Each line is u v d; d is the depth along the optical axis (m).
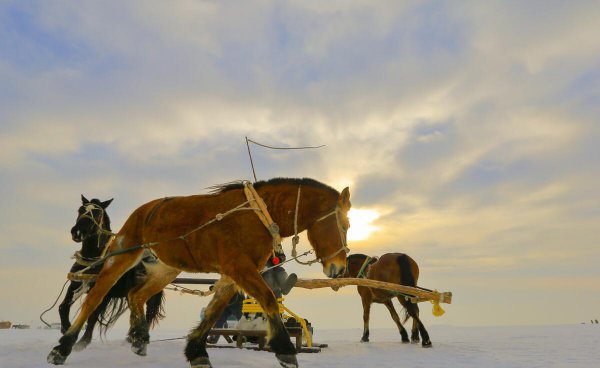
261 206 6.08
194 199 6.46
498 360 8.89
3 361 6.57
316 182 6.42
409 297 11.85
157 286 7.48
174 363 6.72
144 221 6.62
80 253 8.49
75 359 6.88
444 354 9.88
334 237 6.18
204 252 6.08
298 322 9.81
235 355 8.20
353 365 7.78
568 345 13.02
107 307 8.18
